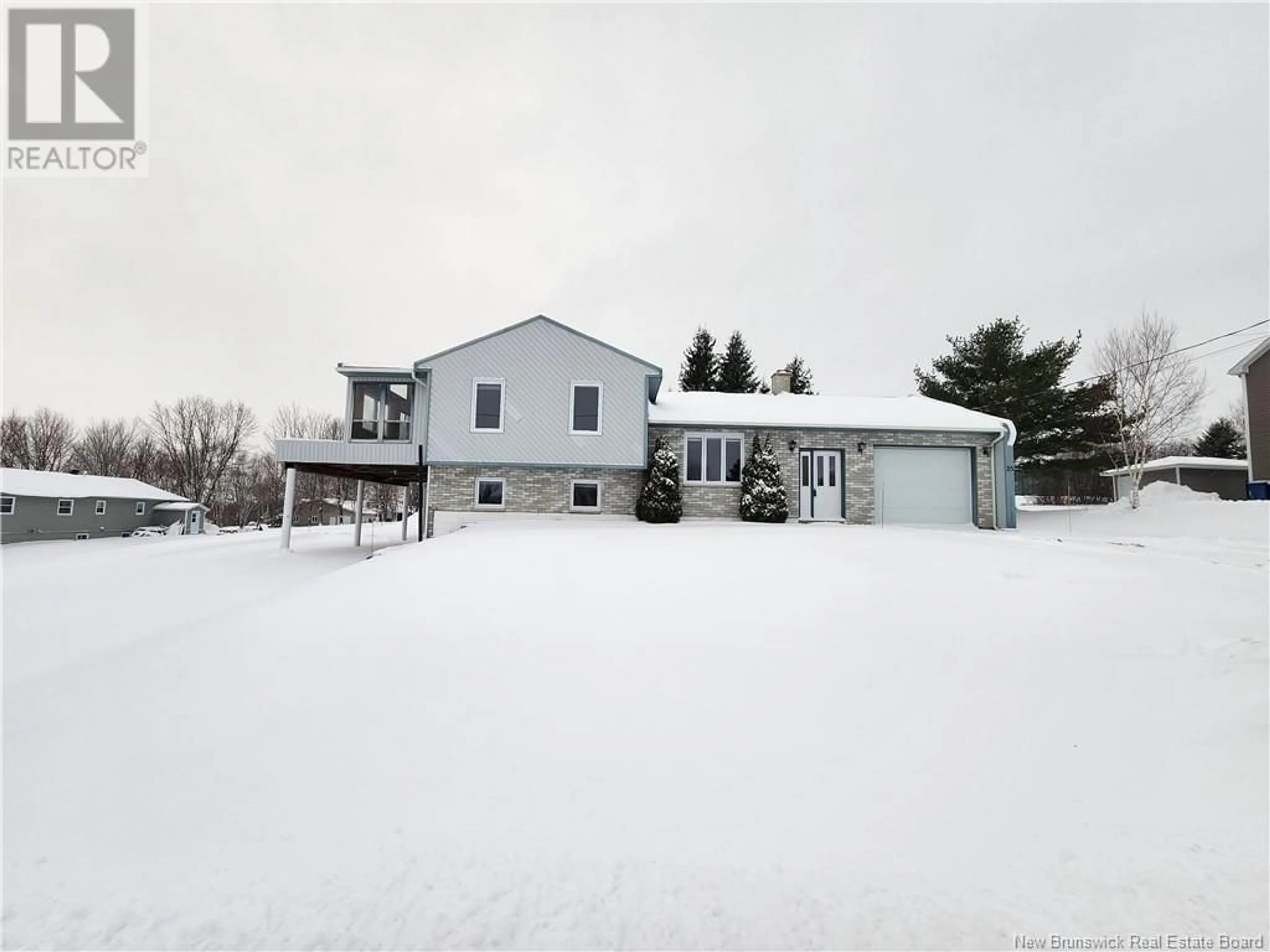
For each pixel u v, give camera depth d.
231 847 3.11
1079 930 2.46
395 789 3.59
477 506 17.47
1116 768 3.64
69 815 3.42
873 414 19.30
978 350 27.58
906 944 2.41
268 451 62.66
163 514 45.97
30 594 12.57
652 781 3.65
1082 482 35.16
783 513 17.33
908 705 4.49
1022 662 5.16
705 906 2.65
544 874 2.88
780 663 5.25
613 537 12.37
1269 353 21.58
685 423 18.00
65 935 2.52
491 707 4.58
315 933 2.50
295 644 5.95
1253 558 9.71
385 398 17.94
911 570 8.62
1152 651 5.30
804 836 3.13
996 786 3.51
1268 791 3.35
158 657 5.82
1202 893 2.66
